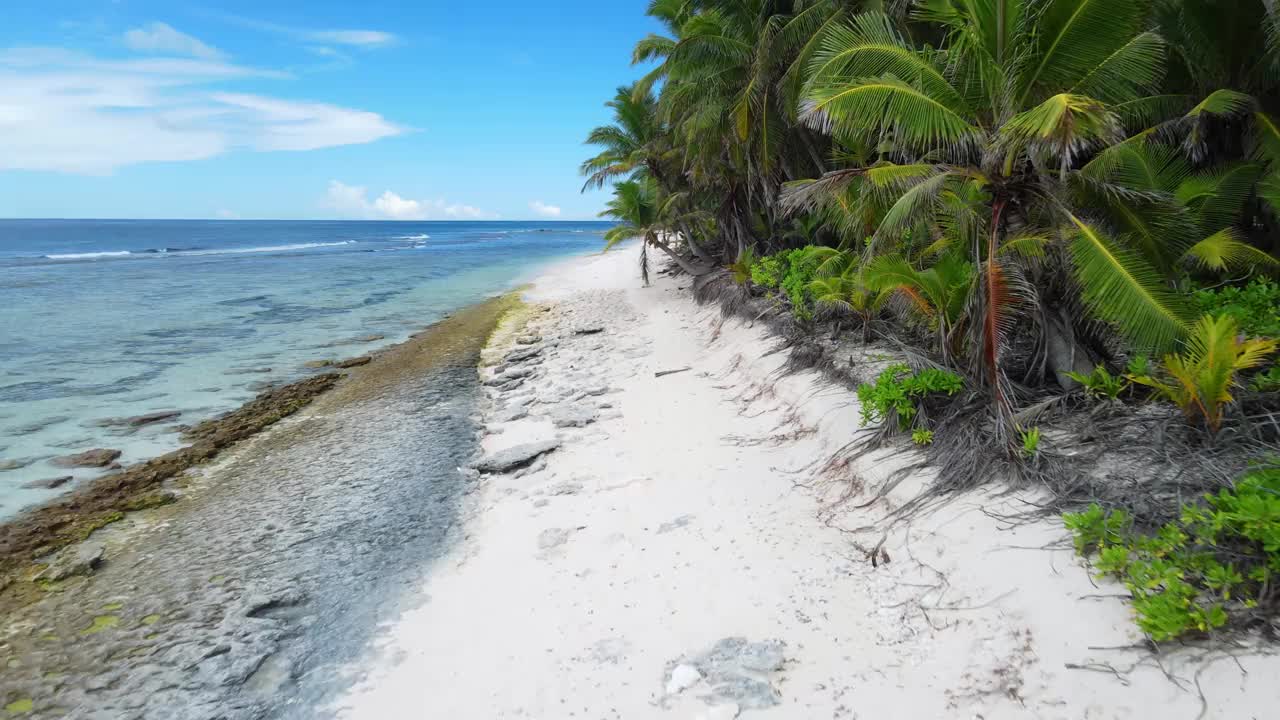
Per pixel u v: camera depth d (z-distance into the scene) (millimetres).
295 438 10188
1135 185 6105
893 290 7430
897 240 6879
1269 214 7949
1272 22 7070
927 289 6926
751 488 6988
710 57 14484
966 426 5973
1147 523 4191
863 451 6715
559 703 4164
